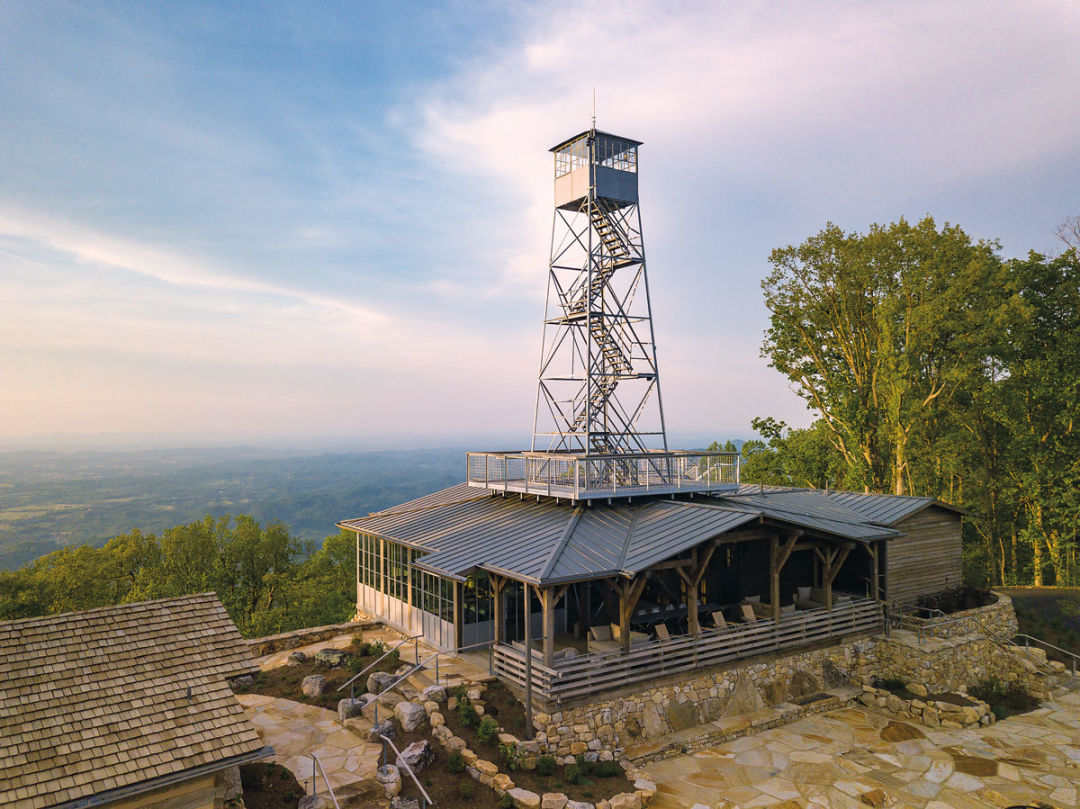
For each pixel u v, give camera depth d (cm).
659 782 1620
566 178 2833
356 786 1403
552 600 1716
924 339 4022
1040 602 3269
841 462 5019
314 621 4306
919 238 4212
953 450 4316
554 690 1658
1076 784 1650
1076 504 3931
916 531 2738
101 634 1362
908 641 2338
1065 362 4031
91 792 1041
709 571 2425
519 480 2636
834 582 2792
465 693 1777
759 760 1753
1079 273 4134
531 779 1504
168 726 1198
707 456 2612
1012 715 2141
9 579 4194
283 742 1648
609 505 2356
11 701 1159
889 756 1794
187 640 1421
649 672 1836
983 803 1553
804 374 4778
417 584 2467
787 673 2145
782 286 4662
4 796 1000
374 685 1908
